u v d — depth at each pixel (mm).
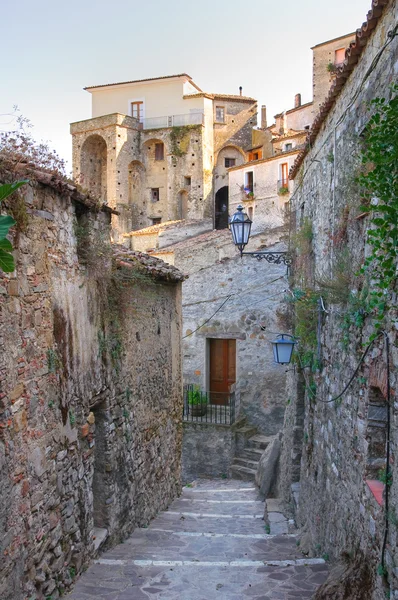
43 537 5539
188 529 9750
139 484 9273
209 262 21250
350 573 5551
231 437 16672
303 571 6844
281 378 17344
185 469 17062
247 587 6348
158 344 10766
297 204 12102
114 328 8188
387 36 5180
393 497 4629
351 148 6582
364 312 5793
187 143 40406
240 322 17703
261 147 39312
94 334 7348
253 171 32438
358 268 6230
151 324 10312
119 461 8250
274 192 31250
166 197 40906
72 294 6598
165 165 41188
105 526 7758
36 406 5504
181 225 31516
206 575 6723
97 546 7211
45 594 5508
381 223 4492
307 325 9492
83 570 6637
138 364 9414
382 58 5391
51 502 5773
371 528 5281
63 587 5980
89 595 6027
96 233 7340
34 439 5430
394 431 4684
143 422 9633
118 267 8391
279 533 9648
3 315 4895
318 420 8758
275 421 17359
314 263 9688
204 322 18109
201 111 40688
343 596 5352
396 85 4531
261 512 11898
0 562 4629
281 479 12859
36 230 5641
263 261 17500
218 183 41812
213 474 16766
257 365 17547
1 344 4840
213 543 8531
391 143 4391
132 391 9008
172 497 11812
